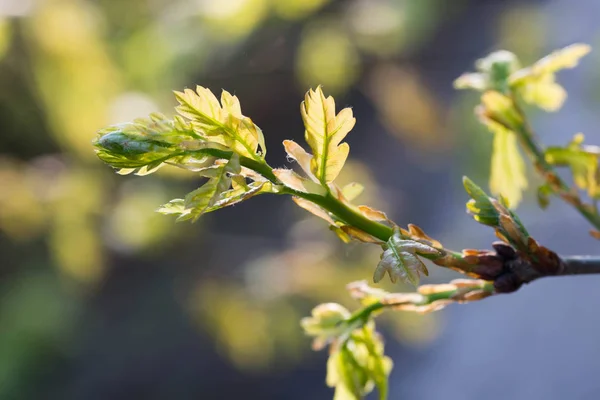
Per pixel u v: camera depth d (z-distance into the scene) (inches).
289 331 38.9
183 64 39.8
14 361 47.3
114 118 35.0
